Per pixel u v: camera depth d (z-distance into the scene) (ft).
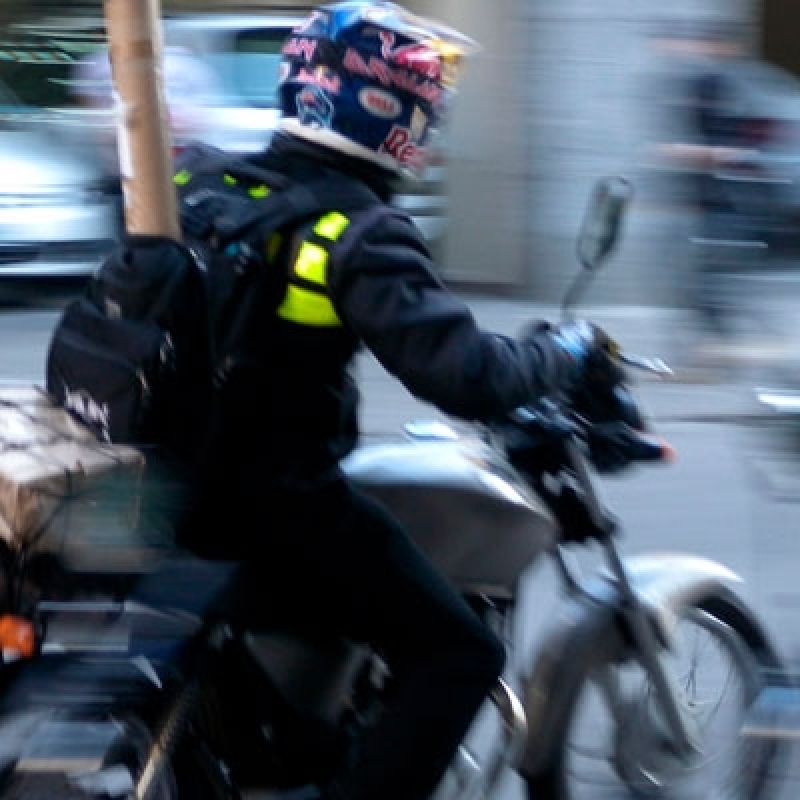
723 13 44.68
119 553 11.86
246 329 12.57
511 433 14.33
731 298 41.60
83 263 44.06
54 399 12.69
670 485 30.50
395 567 13.19
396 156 12.84
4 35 45.93
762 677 16.34
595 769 15.38
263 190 12.73
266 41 47.37
